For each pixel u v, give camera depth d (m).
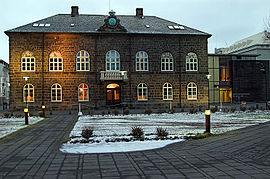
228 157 7.63
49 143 10.10
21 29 30.94
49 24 32.56
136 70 32.38
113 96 32.16
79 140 10.42
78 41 31.47
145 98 32.38
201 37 33.56
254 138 10.64
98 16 36.22
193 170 6.34
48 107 30.73
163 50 32.84
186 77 33.16
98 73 31.64
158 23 35.66
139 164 6.94
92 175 5.99
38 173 6.14
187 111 26.86
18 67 30.72
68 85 31.14
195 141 10.21
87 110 30.19
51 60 31.22
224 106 34.66
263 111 25.12
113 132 12.60
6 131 13.41
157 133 11.89
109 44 31.98
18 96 30.62
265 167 6.55
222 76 42.97
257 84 44.00
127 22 34.81
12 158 7.64
